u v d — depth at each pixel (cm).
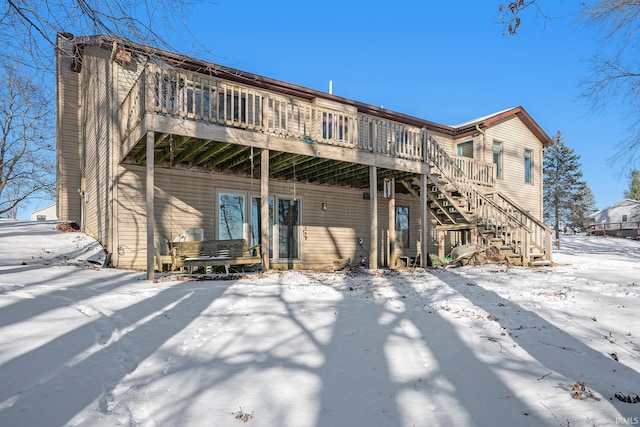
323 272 998
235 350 397
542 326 495
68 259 952
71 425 255
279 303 588
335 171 1217
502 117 1741
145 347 398
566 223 4966
